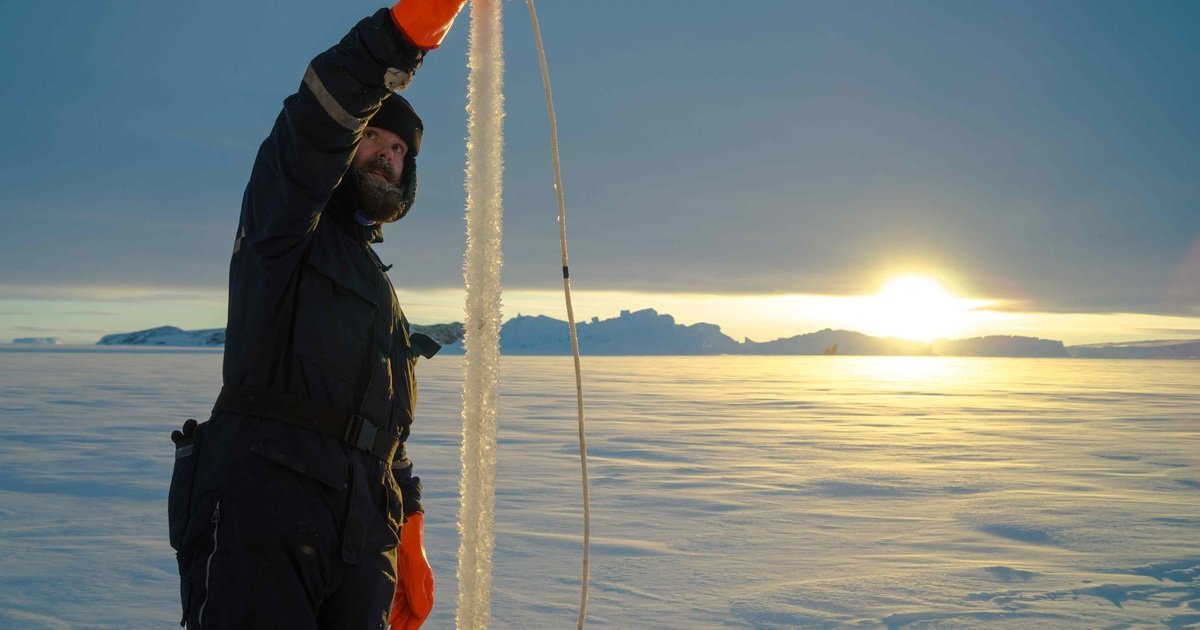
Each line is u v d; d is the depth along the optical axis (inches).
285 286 66.8
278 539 62.6
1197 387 1419.8
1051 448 454.0
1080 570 186.5
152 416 561.0
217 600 61.6
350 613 66.4
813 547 206.4
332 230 70.4
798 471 346.0
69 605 152.2
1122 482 327.0
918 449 438.9
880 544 210.7
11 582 166.2
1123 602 162.7
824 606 157.8
